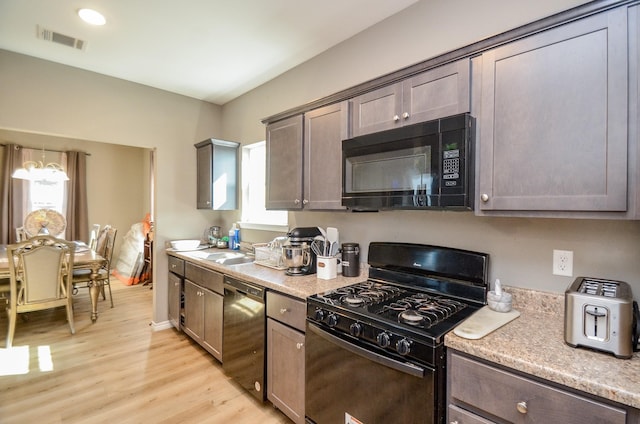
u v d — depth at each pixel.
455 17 1.82
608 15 1.06
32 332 3.36
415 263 1.85
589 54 1.10
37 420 1.98
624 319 1.02
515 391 1.05
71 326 3.30
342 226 2.44
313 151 2.17
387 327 1.34
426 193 1.46
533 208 1.22
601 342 1.06
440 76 1.49
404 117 1.63
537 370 0.99
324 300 1.65
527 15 1.56
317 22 2.21
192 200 3.71
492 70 1.32
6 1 1.98
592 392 0.90
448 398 1.21
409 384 1.26
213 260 2.84
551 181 1.18
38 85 2.76
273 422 1.99
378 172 1.68
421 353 1.22
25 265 3.02
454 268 1.70
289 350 1.88
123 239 6.22
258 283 2.12
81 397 2.22
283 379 1.94
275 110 3.11
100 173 6.13
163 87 3.40
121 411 2.08
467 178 1.35
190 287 3.01
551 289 1.48
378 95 1.76
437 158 1.42
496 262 1.64
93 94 3.03
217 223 3.95
